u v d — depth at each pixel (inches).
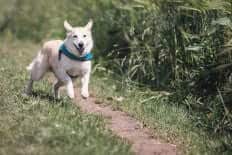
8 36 908.6
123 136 424.2
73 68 471.2
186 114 486.9
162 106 507.2
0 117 414.0
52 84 561.3
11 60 677.3
